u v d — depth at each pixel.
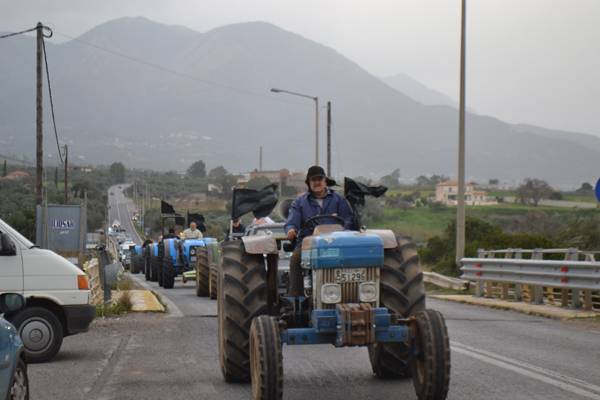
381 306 9.55
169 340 14.62
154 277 37.41
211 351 13.24
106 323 17.27
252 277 10.19
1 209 68.62
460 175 28.80
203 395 9.61
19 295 8.84
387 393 9.48
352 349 13.20
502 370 10.80
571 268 18.91
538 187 122.44
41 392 9.95
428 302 23.42
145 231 137.62
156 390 9.95
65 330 12.87
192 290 31.05
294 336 8.54
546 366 11.13
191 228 33.44
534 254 21.61
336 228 9.22
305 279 9.32
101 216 132.12
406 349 10.03
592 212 59.09
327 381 10.34
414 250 9.88
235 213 13.64
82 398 9.55
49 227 33.25
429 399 8.19
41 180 39.72
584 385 9.73
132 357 12.69
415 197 138.88
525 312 19.28
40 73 39.91
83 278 12.98
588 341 13.81
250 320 10.02
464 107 28.95
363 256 8.64
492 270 22.67
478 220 37.91
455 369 10.90
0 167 133.50
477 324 16.61
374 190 10.19
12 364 7.62
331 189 10.16
